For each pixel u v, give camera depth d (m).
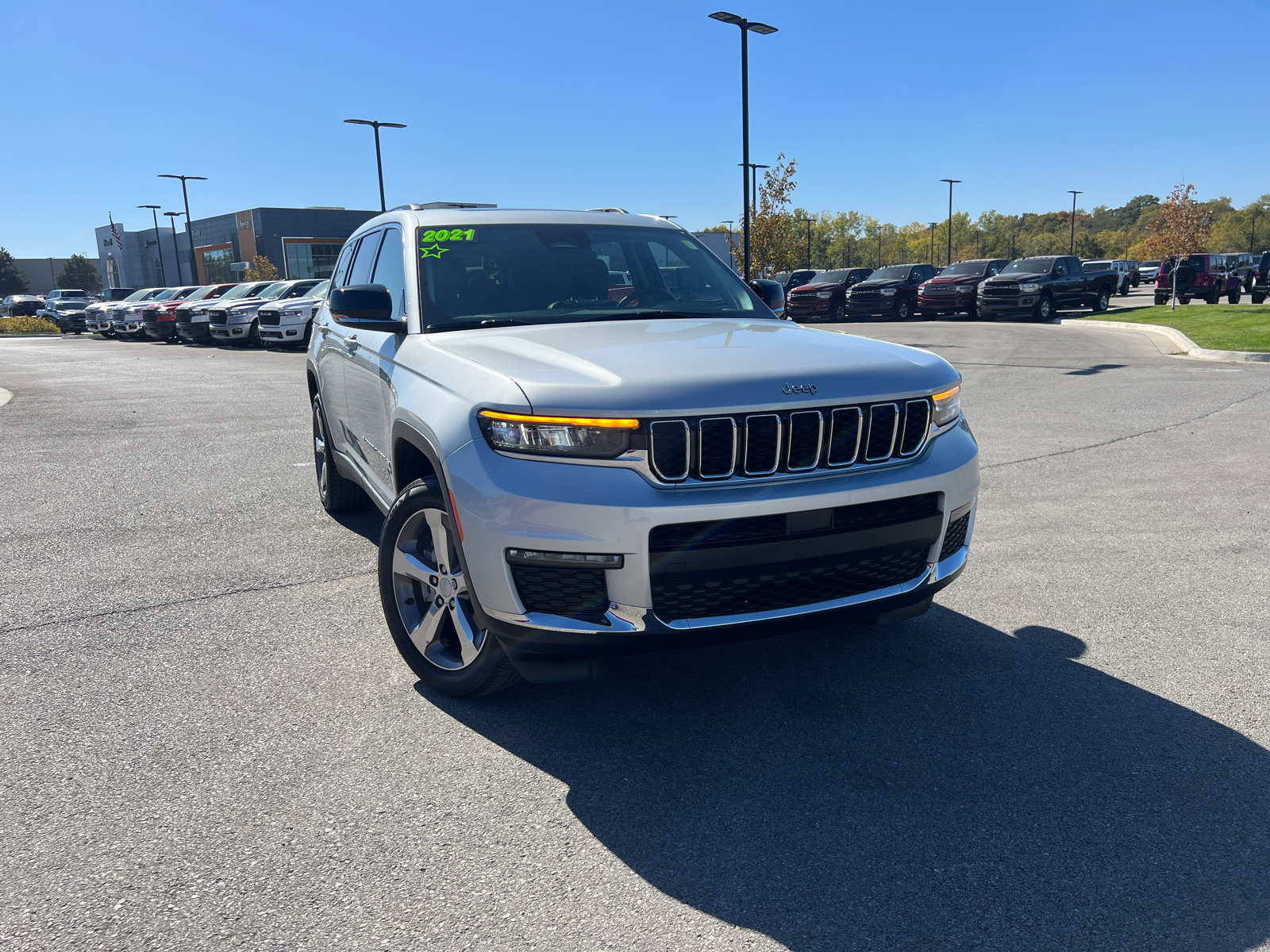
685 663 3.66
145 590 4.58
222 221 80.81
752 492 2.75
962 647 3.76
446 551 3.23
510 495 2.75
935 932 2.12
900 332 23.64
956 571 3.19
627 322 3.78
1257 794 2.66
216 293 29.77
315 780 2.83
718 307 4.21
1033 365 14.73
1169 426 8.78
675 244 4.62
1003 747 2.96
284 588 4.60
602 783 2.79
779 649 3.78
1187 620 4.00
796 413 2.82
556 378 2.83
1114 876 2.30
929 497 3.04
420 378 3.37
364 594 4.50
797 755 2.93
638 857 2.43
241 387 14.26
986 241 133.75
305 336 22.78
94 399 12.93
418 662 3.42
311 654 3.78
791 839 2.49
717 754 2.95
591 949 2.08
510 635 2.86
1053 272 27.61
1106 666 3.56
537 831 2.55
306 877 2.36
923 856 2.40
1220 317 23.05
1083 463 7.19
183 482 7.11
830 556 2.85
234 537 5.52
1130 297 46.50
